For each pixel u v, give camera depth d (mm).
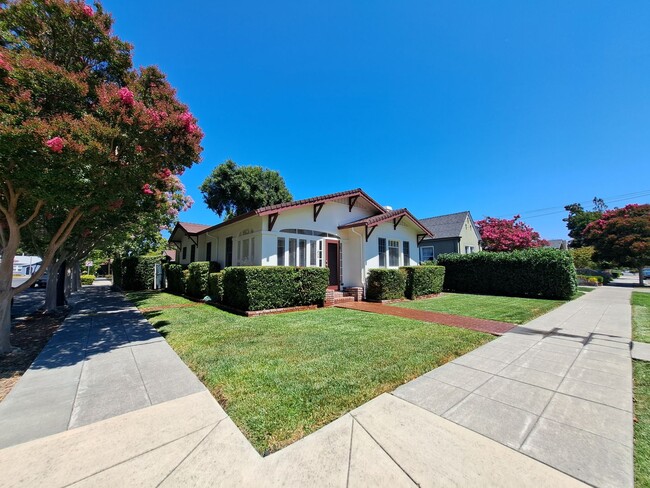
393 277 11922
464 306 10461
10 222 5199
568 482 1983
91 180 4902
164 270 18328
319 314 8742
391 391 3451
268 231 10555
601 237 23703
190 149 6102
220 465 2176
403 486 1934
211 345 5391
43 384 3730
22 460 2236
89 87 5328
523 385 3627
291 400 3215
